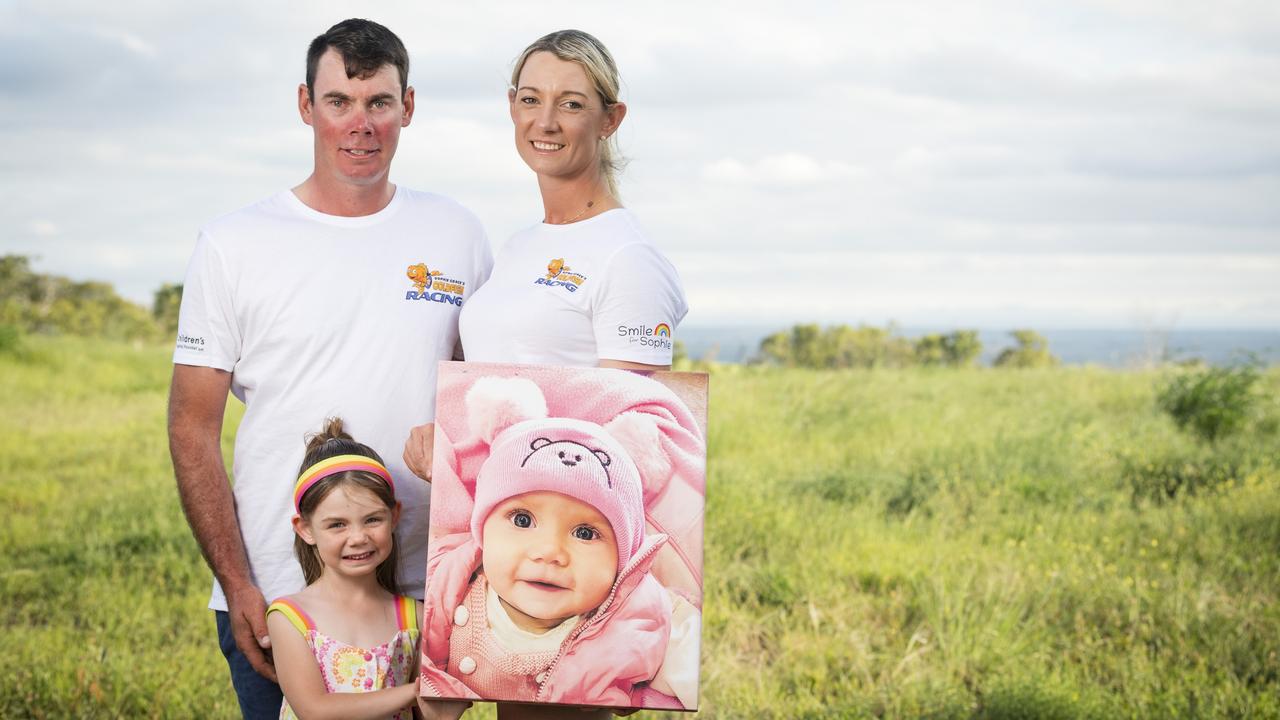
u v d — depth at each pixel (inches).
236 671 121.0
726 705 191.2
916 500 309.9
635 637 104.5
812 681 201.8
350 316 116.0
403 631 113.8
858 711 185.8
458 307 122.6
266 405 116.9
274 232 116.3
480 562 105.3
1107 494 317.1
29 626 225.1
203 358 115.9
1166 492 330.0
